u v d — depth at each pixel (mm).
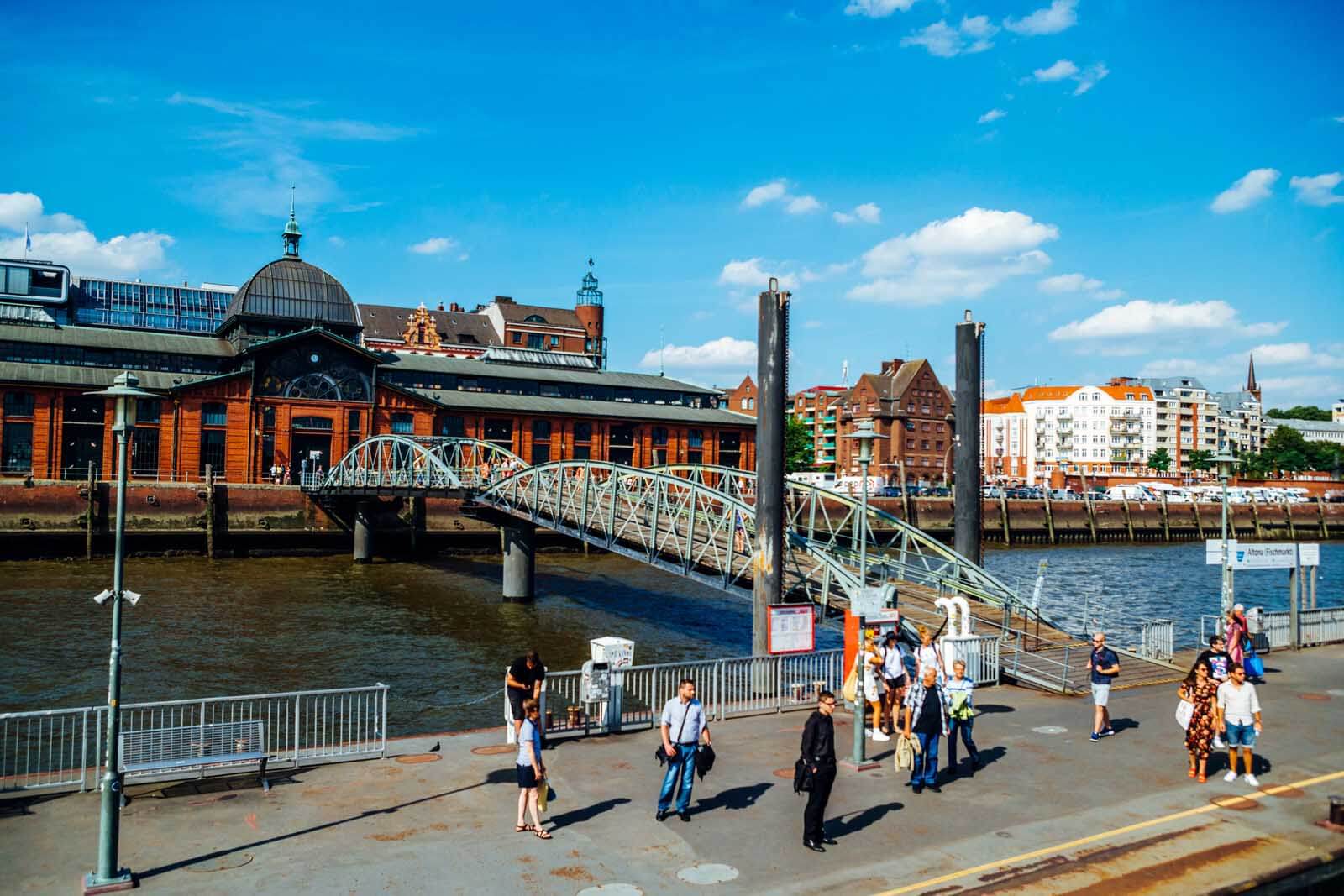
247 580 54062
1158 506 112750
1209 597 58719
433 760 16672
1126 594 60031
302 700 27953
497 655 34750
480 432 85500
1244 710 15773
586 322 148625
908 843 13047
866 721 19906
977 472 31719
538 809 13180
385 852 12414
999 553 90438
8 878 11383
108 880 11141
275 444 75875
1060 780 15945
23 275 99062
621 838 13055
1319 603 56969
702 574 32469
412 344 128375
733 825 13609
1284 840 13391
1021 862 12430
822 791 12664
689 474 95500
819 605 28562
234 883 11367
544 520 42531
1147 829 13734
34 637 36062
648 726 19203
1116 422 176875
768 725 19609
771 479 26469
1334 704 21672
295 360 76812
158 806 14094
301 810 14023
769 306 26531
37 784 14633
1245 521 118562
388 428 80875
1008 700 22094
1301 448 199500
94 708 14922
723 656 35438
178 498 65812
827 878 11859
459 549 74875
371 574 58688
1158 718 20359
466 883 11508
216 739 15430
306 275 87312
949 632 24031
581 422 91188
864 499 18484
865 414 142750
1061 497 115750
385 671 31891
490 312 144250
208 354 79812
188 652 34062
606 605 47906
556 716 25812
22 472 68000
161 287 111688
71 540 62969
